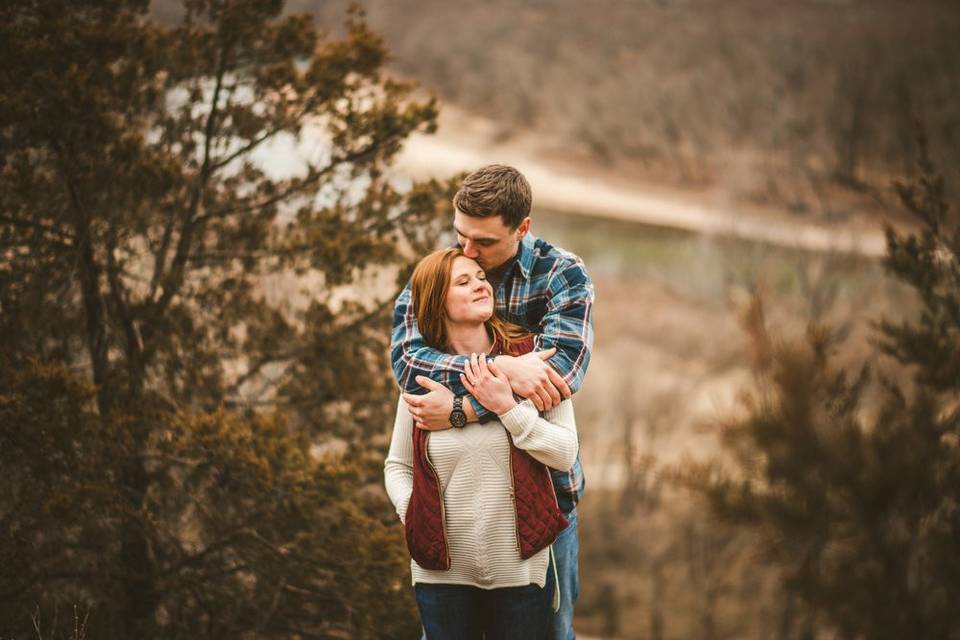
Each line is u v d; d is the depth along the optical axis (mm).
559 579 2928
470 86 82875
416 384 2766
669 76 70938
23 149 7766
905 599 5836
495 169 2752
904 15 60219
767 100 57656
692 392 33531
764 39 67062
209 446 7449
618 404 34906
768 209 39281
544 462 2691
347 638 8180
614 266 49781
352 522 7852
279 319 8984
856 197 36781
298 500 7508
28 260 8031
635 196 64438
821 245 31969
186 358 8617
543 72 79812
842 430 6324
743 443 6863
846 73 53688
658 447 31047
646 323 39719
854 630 5957
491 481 2682
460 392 2688
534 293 2926
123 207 8062
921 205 7434
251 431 7902
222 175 9188
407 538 2764
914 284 7250
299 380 9086
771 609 23297
